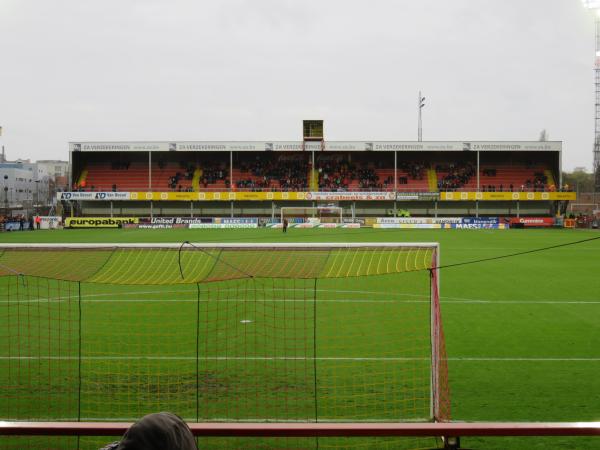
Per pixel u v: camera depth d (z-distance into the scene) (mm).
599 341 11805
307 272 10211
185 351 10562
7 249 8914
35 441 6703
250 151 68125
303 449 6562
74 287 18078
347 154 72250
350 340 11430
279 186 68062
